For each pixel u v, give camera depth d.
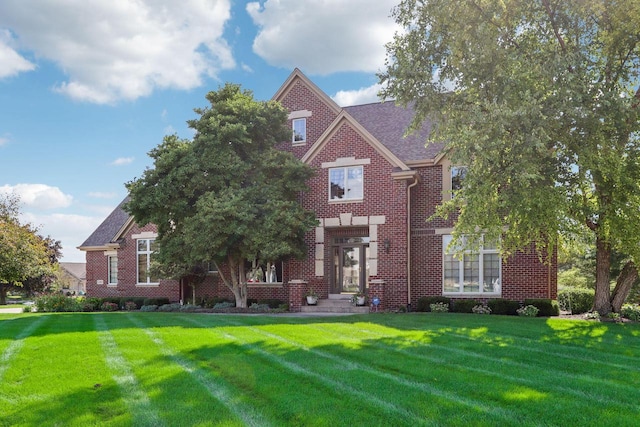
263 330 13.15
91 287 31.31
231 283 25.31
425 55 17.00
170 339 11.36
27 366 8.56
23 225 35.69
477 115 13.72
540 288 20.11
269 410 6.25
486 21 15.66
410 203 22.42
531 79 14.26
